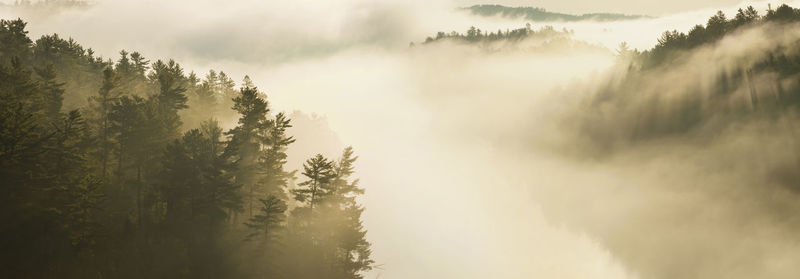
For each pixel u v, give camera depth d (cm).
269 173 4634
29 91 4434
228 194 4112
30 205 3173
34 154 3200
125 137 4469
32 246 3328
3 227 3127
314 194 4662
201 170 4147
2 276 3138
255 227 4150
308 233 4706
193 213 4066
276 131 4791
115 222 4203
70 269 3541
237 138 4628
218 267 4084
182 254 4072
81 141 4031
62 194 3347
